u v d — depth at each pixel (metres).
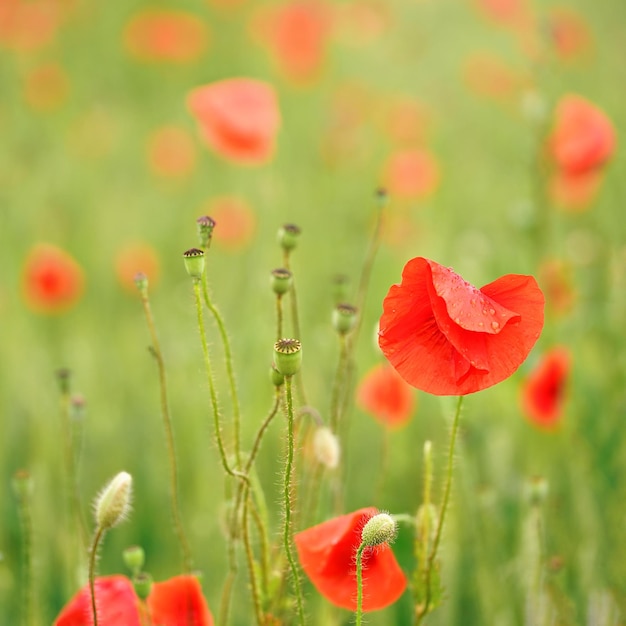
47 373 7.51
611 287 7.38
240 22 16.53
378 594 3.22
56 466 6.36
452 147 13.13
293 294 3.87
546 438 6.34
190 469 6.33
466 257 8.35
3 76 14.70
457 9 17.38
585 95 12.09
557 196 8.81
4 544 5.55
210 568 5.37
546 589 4.26
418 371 2.86
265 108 6.27
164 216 11.14
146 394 7.19
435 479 5.91
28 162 11.87
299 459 4.50
